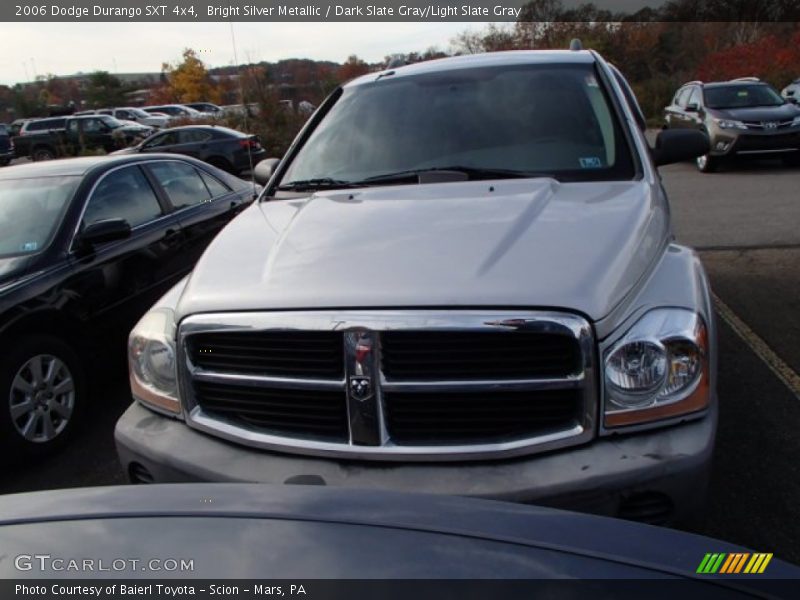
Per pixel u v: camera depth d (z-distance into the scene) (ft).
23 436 12.36
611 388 6.45
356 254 7.42
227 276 7.64
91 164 16.49
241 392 7.14
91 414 14.38
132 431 7.68
